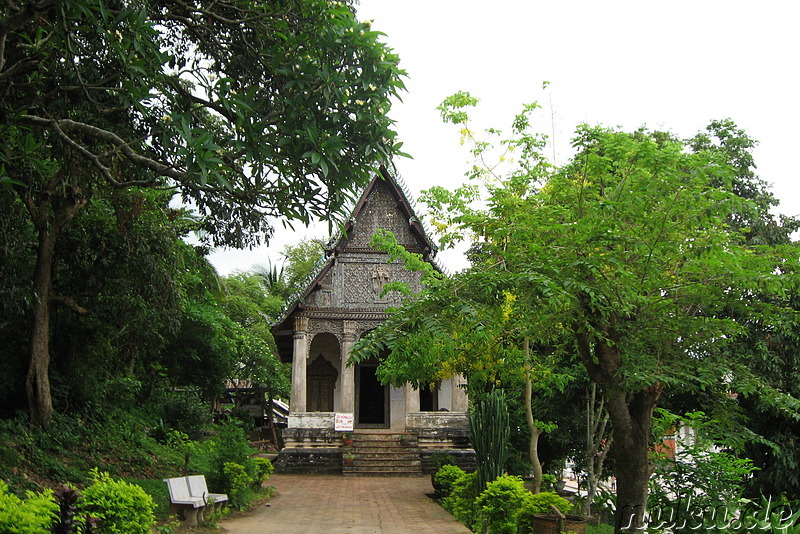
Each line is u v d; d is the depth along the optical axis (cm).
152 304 1645
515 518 1043
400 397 2781
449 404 2719
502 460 1430
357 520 1369
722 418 985
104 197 1516
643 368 884
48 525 548
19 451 1240
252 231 1347
